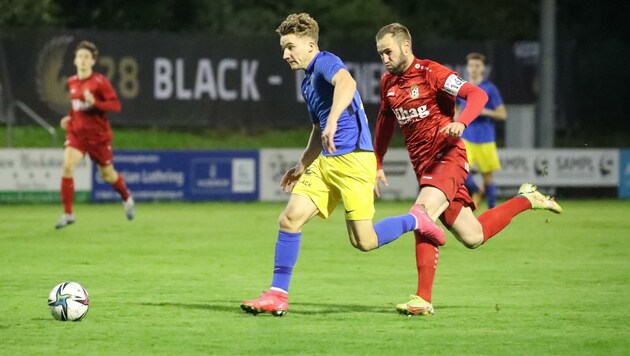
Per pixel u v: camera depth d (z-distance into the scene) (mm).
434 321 20688
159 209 54188
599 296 24672
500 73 69438
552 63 65438
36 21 76188
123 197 44281
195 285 26234
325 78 20000
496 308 22203
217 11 83750
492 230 22766
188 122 64312
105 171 43062
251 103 65562
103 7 83000
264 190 60438
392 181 61906
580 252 35312
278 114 66125
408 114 21844
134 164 57938
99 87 41250
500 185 62750
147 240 38344
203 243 37406
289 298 24000
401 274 28891
